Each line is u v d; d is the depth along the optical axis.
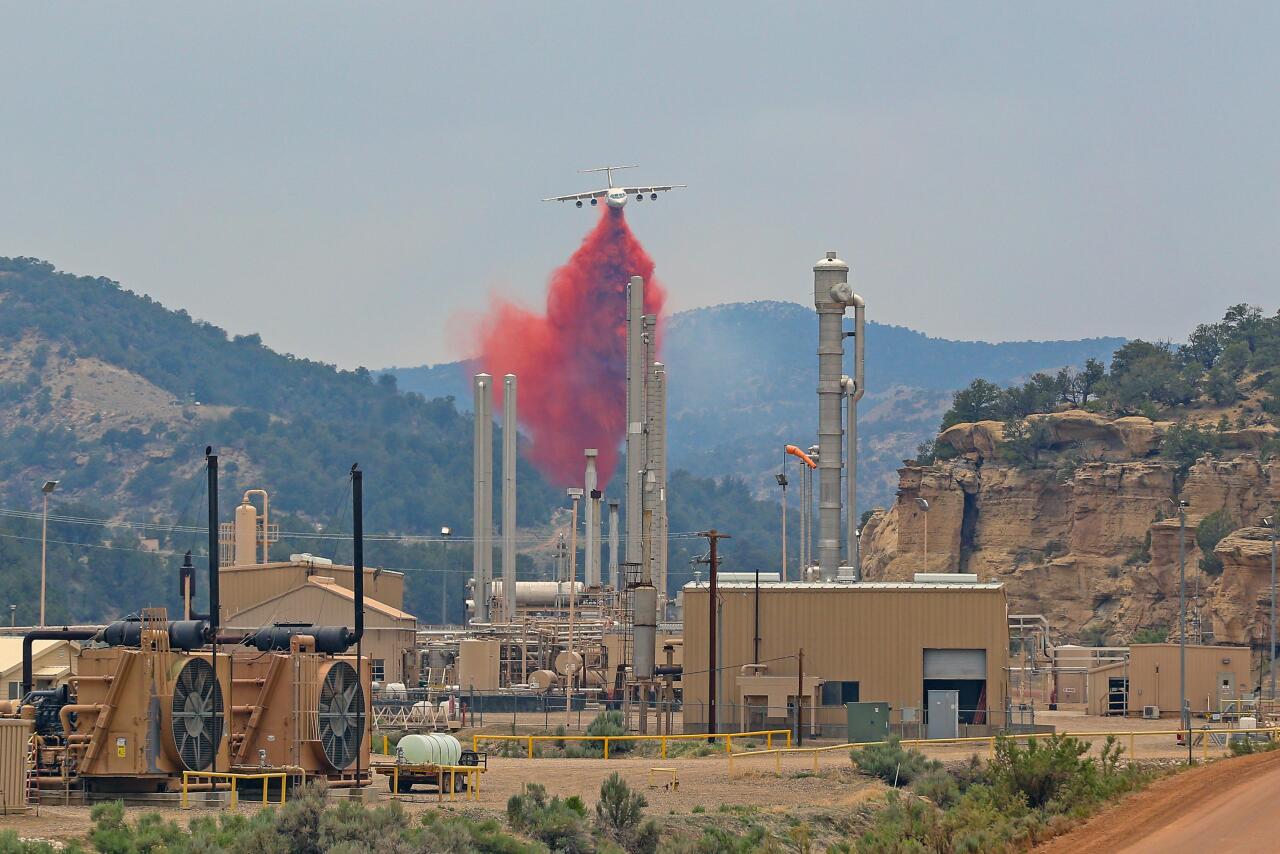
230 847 173.75
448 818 199.38
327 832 178.50
